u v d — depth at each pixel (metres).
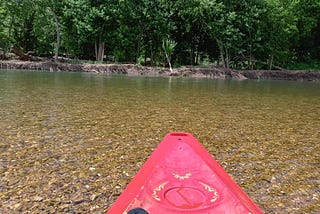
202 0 37.12
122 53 39.81
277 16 38.78
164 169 3.01
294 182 5.15
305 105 13.92
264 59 43.16
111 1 38.69
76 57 45.38
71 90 15.59
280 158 6.33
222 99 14.77
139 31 39.66
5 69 32.47
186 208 2.51
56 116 9.10
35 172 5.15
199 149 3.37
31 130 7.51
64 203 4.22
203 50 45.84
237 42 39.09
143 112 10.32
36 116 8.97
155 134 7.63
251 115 10.71
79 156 5.97
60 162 5.64
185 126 8.63
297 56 47.16
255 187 4.91
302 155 6.56
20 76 23.67
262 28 39.56
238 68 43.66
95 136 7.29
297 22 41.19
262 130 8.59
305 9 42.94
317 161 6.22
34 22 41.25
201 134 7.91
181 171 3.00
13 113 9.22
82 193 4.51
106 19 37.00
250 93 18.38
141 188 2.67
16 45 42.97
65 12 37.44
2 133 7.16
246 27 39.72
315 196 4.66
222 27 38.38
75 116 9.23
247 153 6.57
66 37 41.41
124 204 2.52
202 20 39.06
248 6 38.72
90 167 5.46
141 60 40.50
